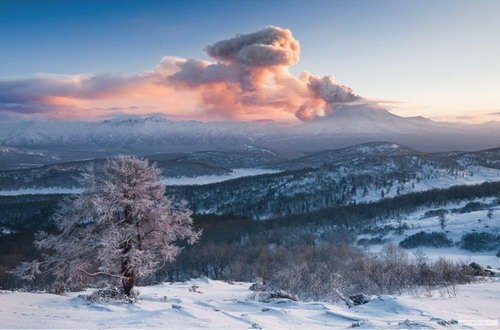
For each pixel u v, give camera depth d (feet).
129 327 37.14
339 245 258.98
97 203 61.67
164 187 70.69
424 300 51.21
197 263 244.42
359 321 39.27
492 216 353.72
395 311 45.14
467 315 41.73
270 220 428.97
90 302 55.83
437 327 34.47
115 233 62.08
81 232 65.87
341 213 434.30
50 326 37.83
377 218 432.25
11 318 41.52
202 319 41.27
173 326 37.76
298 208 602.03
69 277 65.77
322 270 92.89
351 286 70.03
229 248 257.75
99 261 66.85
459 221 356.79
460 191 511.81
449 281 75.77
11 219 519.60
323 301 61.41
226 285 105.40
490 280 81.00
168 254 68.49
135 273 65.10
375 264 92.12
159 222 66.90
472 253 284.61
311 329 37.40
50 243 64.80
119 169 66.33
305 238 320.29
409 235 339.98
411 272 79.41
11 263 236.43
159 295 71.05
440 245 306.14
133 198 66.95
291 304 52.80
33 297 58.85
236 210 610.65
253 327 37.58
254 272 183.42
